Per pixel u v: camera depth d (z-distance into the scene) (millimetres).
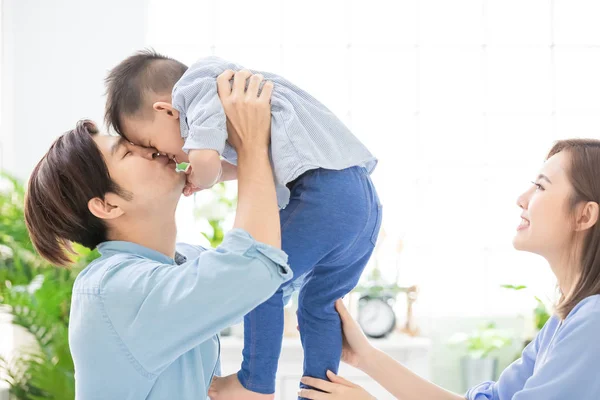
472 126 4148
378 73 4113
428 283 4129
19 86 3797
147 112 1327
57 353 2959
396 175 4125
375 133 4113
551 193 1515
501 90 4160
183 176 1364
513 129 4160
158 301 1111
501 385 1663
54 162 1253
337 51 4082
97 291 1169
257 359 1384
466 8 4125
